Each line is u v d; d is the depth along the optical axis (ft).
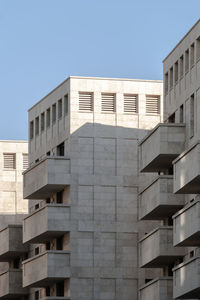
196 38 345.72
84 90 416.67
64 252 410.93
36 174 424.46
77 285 409.08
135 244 413.59
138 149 417.49
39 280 416.87
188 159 328.49
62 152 424.05
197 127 342.03
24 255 466.29
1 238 469.57
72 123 414.82
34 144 446.60
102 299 409.28
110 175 415.23
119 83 419.33
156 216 377.71
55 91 429.79
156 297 358.23
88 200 413.80
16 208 502.38
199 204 319.27
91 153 415.23
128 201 415.23
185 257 357.82
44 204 439.22
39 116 444.14
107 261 411.54
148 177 417.28
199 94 341.00
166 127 356.38
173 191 349.20
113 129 417.28
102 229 412.98
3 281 463.83
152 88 421.18
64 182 412.98
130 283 411.13
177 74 366.02
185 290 330.34
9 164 505.66
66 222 411.95
